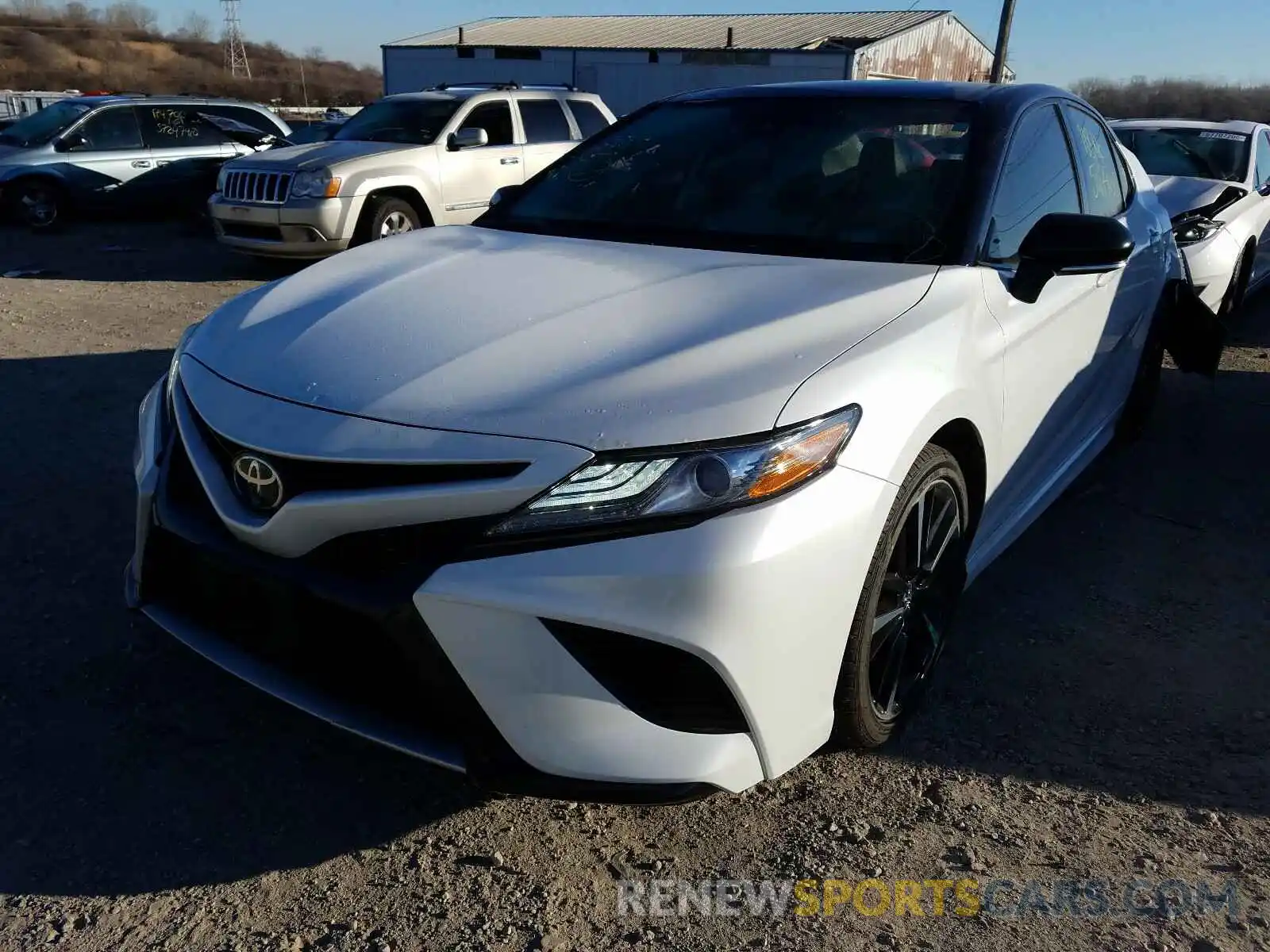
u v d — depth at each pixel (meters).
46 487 4.02
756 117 3.41
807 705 2.10
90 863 2.15
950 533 2.58
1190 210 6.44
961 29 32.12
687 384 2.01
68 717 2.62
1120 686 2.88
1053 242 2.71
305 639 2.09
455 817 2.33
